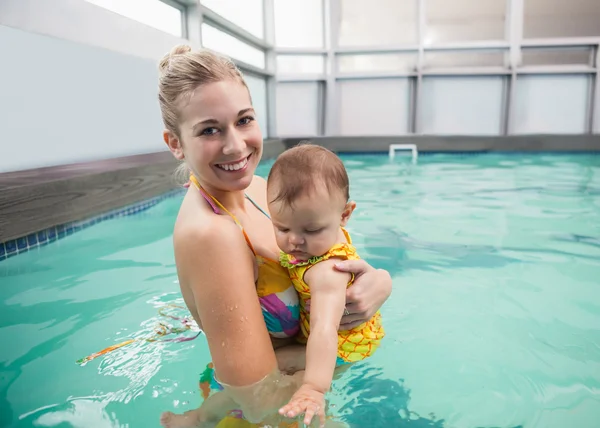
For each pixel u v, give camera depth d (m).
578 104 9.30
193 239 1.29
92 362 1.69
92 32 4.36
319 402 1.20
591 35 9.82
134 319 2.04
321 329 1.31
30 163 3.67
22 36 3.52
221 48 7.39
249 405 1.30
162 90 1.35
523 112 9.42
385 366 1.66
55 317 2.06
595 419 1.38
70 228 3.34
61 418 1.37
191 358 1.72
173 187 4.85
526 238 3.27
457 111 9.52
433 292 2.38
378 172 6.40
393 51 9.35
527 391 1.53
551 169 6.47
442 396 1.49
